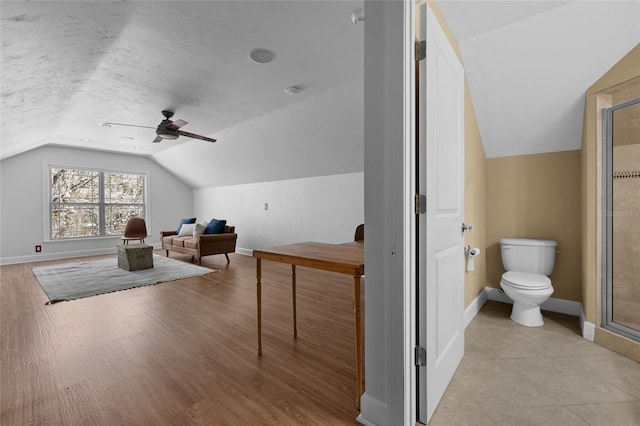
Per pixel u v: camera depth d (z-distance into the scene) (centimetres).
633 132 196
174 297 325
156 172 736
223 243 530
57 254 590
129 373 174
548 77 216
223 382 164
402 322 122
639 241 196
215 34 216
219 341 216
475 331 226
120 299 319
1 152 446
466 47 218
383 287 128
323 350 201
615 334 193
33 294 341
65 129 462
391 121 123
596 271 205
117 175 679
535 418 133
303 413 139
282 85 307
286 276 423
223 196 700
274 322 251
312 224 512
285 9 188
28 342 216
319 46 232
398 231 122
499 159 291
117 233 677
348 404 145
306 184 518
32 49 187
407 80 121
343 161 435
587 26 182
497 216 294
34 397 152
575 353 190
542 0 173
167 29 209
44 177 578
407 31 121
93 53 231
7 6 138
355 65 264
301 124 396
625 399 145
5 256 539
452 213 168
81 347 208
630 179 197
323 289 353
